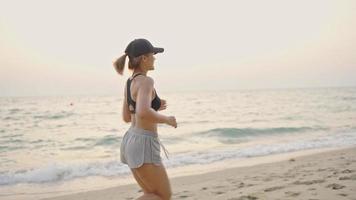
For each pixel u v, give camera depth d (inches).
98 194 273.4
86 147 647.8
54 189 314.8
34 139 762.8
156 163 112.5
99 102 3016.7
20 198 282.0
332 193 198.2
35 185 333.4
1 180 354.6
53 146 668.1
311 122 958.4
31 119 1258.0
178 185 278.7
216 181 282.4
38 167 431.2
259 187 235.0
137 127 113.0
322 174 263.6
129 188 293.0
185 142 658.8
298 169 304.0
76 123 1112.8
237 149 526.9
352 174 251.4
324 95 2933.1
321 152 438.0
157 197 114.1
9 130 943.7
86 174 376.5
